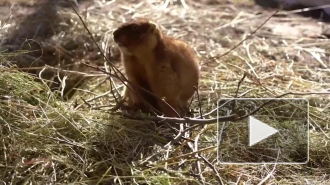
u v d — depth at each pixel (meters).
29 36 1.85
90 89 1.57
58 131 1.27
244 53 1.79
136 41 1.33
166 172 1.18
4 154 1.20
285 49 1.85
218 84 1.54
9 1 2.08
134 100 1.41
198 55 1.76
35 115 1.29
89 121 1.30
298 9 2.23
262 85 1.51
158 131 1.29
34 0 2.07
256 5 2.25
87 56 1.78
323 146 1.31
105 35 1.83
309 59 1.80
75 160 1.21
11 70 1.38
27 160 1.20
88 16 1.98
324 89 1.58
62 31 1.87
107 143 1.25
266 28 2.02
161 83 1.37
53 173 1.17
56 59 1.76
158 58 1.35
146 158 1.23
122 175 1.19
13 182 1.15
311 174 1.26
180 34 1.92
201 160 1.21
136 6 2.16
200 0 2.29
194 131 1.31
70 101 1.48
